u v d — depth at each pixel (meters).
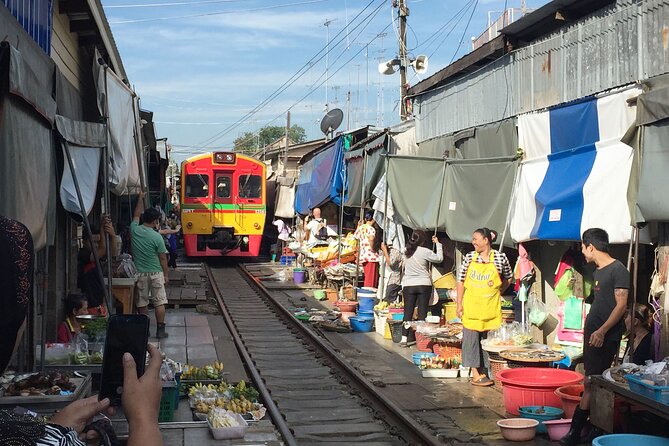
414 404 8.45
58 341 9.13
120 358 2.01
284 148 34.91
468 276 9.35
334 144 19.19
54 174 7.59
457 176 11.73
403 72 21.86
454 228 11.70
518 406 7.80
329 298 18.42
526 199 9.78
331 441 7.27
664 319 7.10
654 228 7.49
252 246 27.69
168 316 15.52
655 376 5.73
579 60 9.11
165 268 12.65
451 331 10.52
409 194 12.91
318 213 22.41
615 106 8.19
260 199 27.72
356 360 11.08
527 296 10.16
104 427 1.91
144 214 12.55
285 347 12.32
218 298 18.03
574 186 8.58
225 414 6.76
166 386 7.01
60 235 10.88
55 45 9.14
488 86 11.58
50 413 5.60
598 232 7.00
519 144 10.30
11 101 5.31
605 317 6.88
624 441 5.72
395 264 13.85
